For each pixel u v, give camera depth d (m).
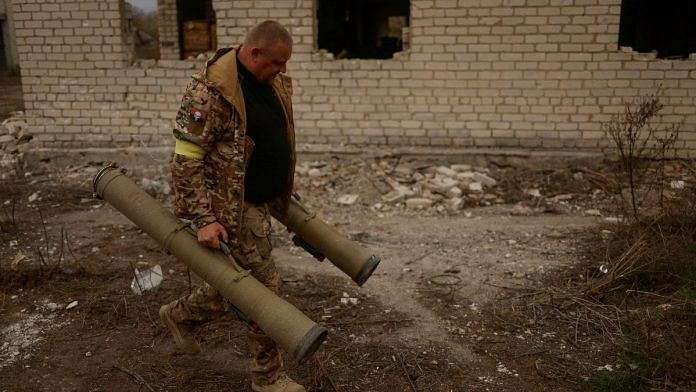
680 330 3.17
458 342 3.25
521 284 3.95
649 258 3.94
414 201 5.76
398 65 6.80
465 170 6.68
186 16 10.76
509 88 6.68
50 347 3.22
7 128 8.09
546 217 5.47
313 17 6.84
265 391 2.63
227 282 2.28
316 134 7.11
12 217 5.50
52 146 7.48
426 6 6.61
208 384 2.87
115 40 7.12
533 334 3.31
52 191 6.46
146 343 3.26
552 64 6.55
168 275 4.16
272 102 2.45
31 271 4.10
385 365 3.03
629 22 10.69
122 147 7.36
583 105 6.61
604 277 3.78
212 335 3.32
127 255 4.58
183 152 2.27
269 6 6.82
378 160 6.92
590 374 2.90
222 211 2.35
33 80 7.35
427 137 6.93
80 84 7.29
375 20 15.14
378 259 2.70
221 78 2.23
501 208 5.78
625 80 6.48
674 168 6.43
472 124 6.83
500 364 3.03
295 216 2.77
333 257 2.74
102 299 3.77
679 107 6.45
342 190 6.26
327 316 3.55
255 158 2.42
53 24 7.16
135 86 7.23
